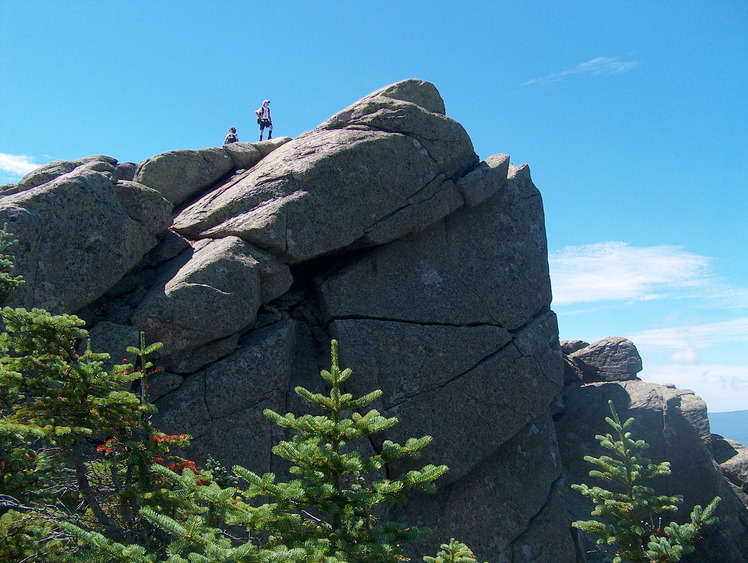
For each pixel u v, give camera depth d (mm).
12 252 11984
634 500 13414
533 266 18594
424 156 17062
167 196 16891
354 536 7363
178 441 8719
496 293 17641
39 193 12812
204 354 13328
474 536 15359
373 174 16125
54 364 8078
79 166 15906
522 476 16734
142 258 14586
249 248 14469
